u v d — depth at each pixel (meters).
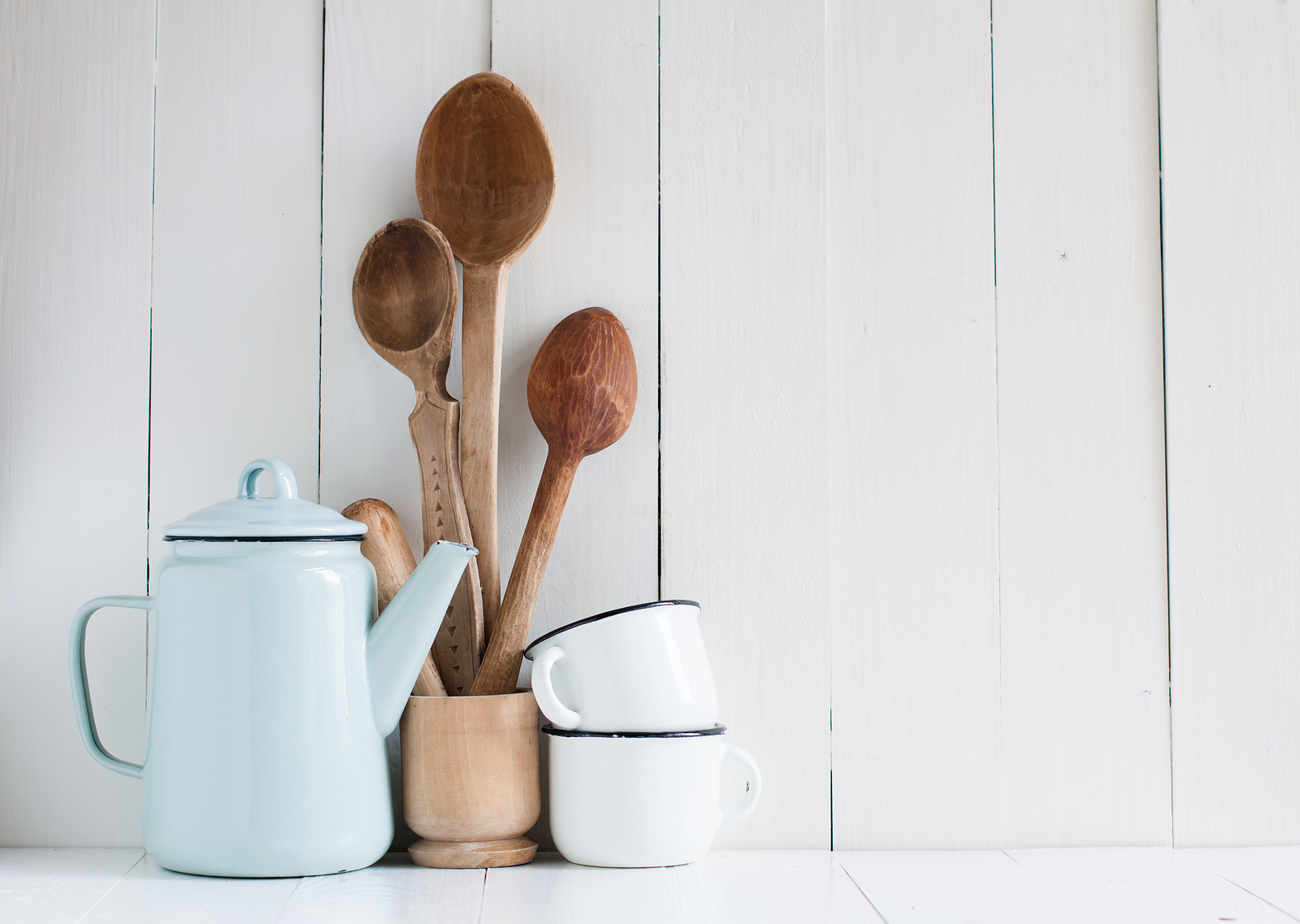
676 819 0.60
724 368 0.70
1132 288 0.72
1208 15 0.73
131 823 0.68
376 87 0.71
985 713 0.70
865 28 0.72
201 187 0.70
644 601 0.69
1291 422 0.72
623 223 0.71
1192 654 0.71
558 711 0.60
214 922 0.50
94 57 0.70
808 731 0.69
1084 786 0.70
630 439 0.70
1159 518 0.71
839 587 0.70
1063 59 0.73
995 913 0.54
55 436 0.69
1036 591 0.71
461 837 0.61
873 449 0.71
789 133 0.71
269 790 0.56
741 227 0.71
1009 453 0.71
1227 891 0.59
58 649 0.68
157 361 0.69
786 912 0.54
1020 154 0.72
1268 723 0.71
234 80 0.70
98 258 0.69
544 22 0.71
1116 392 0.72
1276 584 0.71
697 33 0.71
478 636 0.64
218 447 0.69
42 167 0.70
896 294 0.71
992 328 0.72
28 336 0.69
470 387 0.67
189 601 0.57
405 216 0.70
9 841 0.67
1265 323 0.72
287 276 0.70
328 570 0.58
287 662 0.56
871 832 0.69
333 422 0.69
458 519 0.65
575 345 0.65
